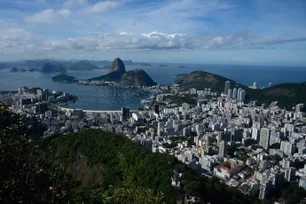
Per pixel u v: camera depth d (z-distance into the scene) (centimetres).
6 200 798
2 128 871
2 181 802
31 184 862
